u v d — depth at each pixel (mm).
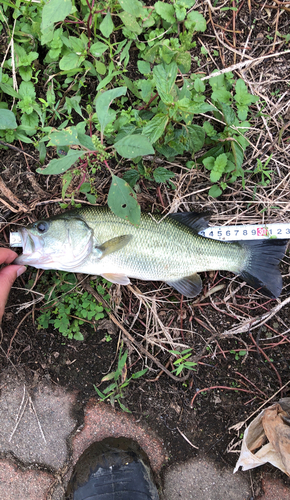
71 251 407
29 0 414
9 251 419
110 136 427
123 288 458
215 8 456
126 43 449
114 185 371
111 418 459
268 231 458
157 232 415
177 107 368
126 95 449
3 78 428
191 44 408
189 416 459
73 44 407
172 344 454
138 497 414
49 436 455
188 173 456
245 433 434
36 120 433
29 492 448
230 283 463
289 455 394
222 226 460
